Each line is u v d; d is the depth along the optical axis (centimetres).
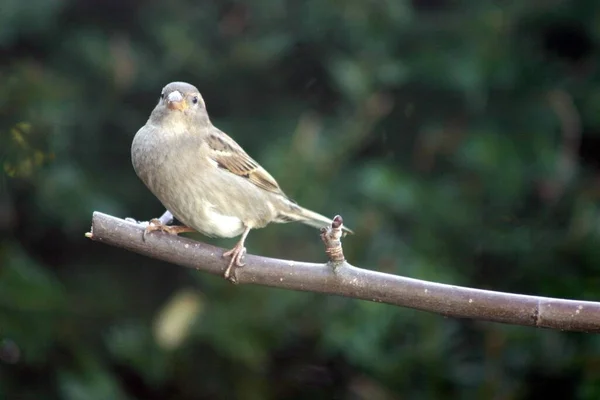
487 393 1141
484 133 1250
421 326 1126
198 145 781
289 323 1100
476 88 1208
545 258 1228
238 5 1192
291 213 856
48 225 1148
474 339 1226
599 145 1323
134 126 1182
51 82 1109
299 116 1221
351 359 1105
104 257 1180
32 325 1062
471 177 1239
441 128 1254
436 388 1148
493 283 1255
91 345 1124
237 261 637
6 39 1113
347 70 1155
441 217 1206
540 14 1264
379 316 1099
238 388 1137
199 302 1075
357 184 1150
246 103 1234
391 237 1156
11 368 1088
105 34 1163
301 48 1215
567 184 1279
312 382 1198
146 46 1177
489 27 1211
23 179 1088
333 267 609
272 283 632
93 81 1156
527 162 1254
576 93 1299
